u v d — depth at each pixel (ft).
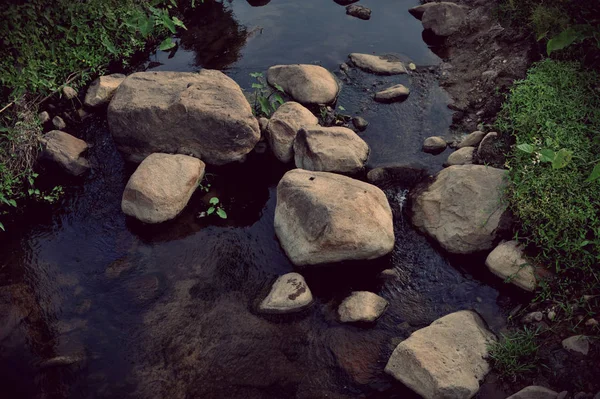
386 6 28.99
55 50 22.59
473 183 16.70
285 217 16.60
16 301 15.96
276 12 28.89
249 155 20.43
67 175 19.95
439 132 20.81
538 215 15.35
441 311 15.14
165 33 26.73
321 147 18.72
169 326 15.08
